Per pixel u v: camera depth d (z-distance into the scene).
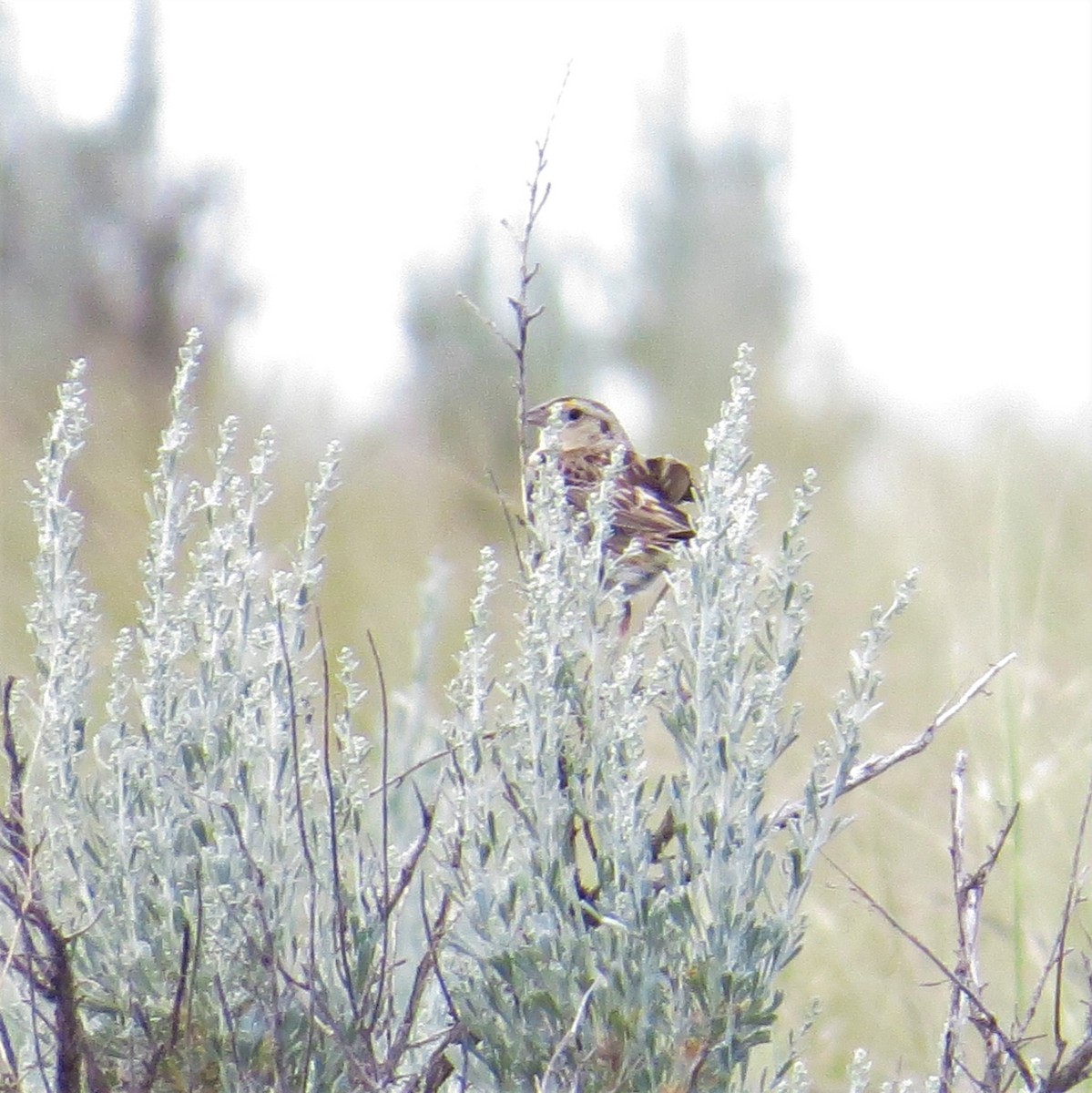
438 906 5.62
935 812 9.00
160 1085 4.80
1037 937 7.62
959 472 13.78
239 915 4.74
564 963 4.65
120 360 17.36
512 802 4.76
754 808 4.70
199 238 20.20
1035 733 8.86
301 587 4.99
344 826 4.96
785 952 4.83
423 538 12.73
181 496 5.21
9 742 4.79
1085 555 11.44
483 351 19.72
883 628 4.80
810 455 19.14
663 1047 4.68
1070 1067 4.71
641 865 4.65
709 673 4.72
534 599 4.85
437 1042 5.16
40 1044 5.02
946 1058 5.02
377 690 9.29
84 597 5.05
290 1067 4.77
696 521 5.03
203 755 4.89
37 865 4.77
